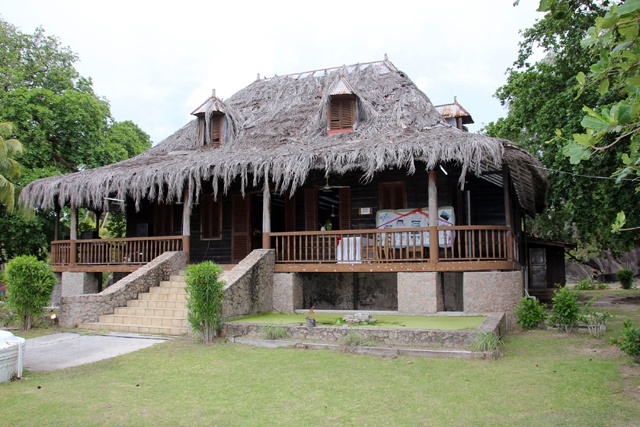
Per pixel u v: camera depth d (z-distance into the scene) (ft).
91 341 37.55
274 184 58.54
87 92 91.91
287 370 27.78
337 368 27.96
